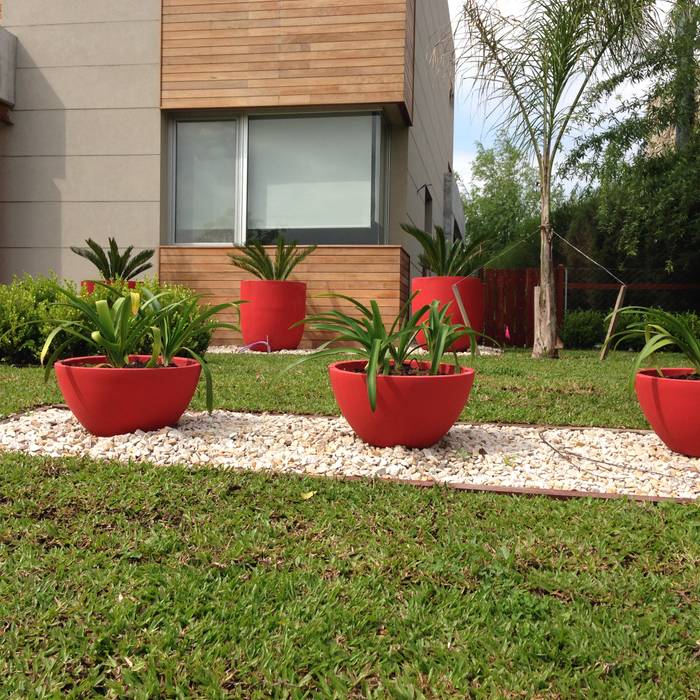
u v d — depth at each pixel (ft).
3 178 32.55
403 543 7.29
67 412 13.44
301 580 6.38
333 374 11.05
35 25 32.09
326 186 31.68
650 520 7.98
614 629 5.63
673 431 10.81
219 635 5.47
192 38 31.19
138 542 7.19
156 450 10.71
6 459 9.96
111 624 5.61
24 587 6.16
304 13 30.50
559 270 36.35
